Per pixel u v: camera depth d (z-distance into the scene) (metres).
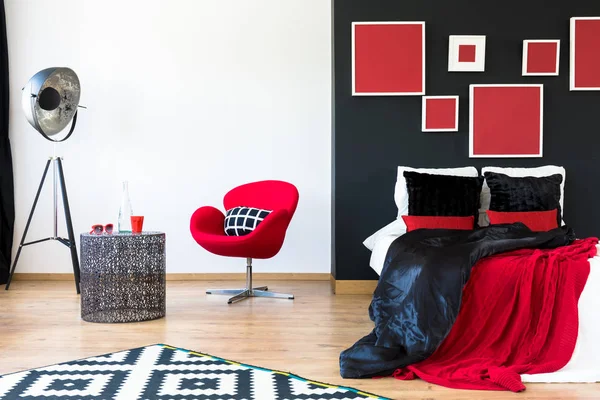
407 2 5.33
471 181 4.93
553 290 3.20
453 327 3.28
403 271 3.51
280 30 5.99
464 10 5.33
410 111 5.37
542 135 5.36
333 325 4.14
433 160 5.38
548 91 5.36
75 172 6.00
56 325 4.14
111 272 4.23
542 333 3.15
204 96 6.00
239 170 6.02
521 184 4.85
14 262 5.54
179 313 4.52
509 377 2.90
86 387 2.88
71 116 5.54
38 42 5.95
